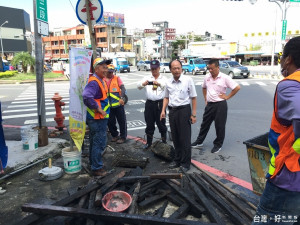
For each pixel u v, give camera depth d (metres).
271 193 1.85
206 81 5.37
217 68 5.11
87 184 3.65
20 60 29.89
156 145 5.10
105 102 4.05
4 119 9.09
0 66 33.28
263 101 11.23
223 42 51.34
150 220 2.62
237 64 23.80
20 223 2.74
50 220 3.04
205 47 53.00
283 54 1.84
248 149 3.21
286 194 1.77
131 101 12.04
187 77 4.37
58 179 4.15
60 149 5.41
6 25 66.56
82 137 4.37
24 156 4.91
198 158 5.12
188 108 4.38
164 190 3.53
